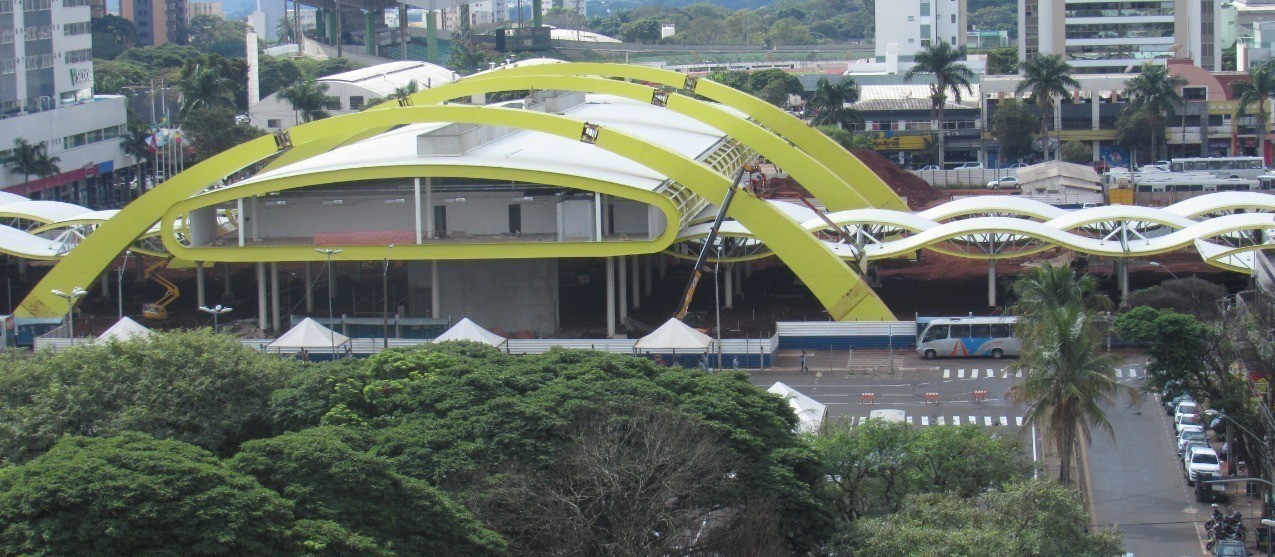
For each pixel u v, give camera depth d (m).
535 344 181.88
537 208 196.62
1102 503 128.38
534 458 104.94
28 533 80.06
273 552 83.94
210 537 82.19
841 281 188.00
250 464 91.31
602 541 98.44
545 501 99.00
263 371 121.12
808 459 110.31
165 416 113.19
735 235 199.50
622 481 100.19
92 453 86.38
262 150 199.50
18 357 130.50
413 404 113.50
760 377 174.25
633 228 198.38
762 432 111.94
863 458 115.88
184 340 123.25
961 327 180.25
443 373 119.12
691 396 114.25
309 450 91.81
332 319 191.25
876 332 186.88
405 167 191.25
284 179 193.38
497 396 112.25
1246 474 132.50
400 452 104.25
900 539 97.31
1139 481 134.00
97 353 120.19
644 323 199.88
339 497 90.62
